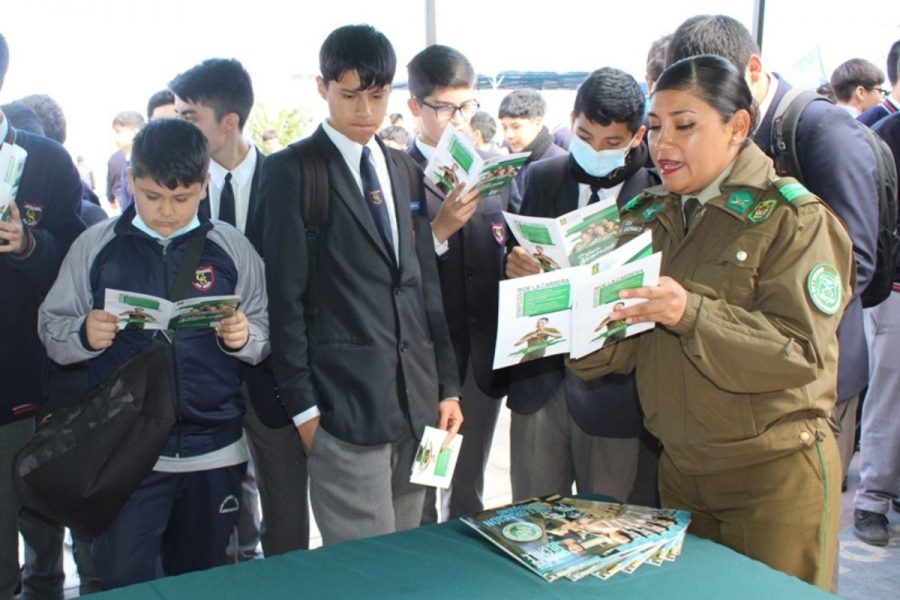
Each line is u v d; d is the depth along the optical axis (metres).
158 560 1.83
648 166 2.17
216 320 1.60
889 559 2.72
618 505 1.44
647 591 1.12
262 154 2.36
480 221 2.36
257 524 2.60
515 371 2.19
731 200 1.38
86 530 1.57
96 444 1.52
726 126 1.34
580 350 1.34
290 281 1.72
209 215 2.19
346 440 1.73
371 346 1.74
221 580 1.17
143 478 1.59
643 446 2.30
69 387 2.05
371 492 1.78
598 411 2.00
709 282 1.39
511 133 3.61
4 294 1.83
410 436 1.87
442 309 1.95
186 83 2.14
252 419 2.16
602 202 1.39
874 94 3.78
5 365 1.85
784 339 1.26
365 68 1.69
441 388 1.94
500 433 4.36
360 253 1.74
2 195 1.58
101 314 1.56
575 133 2.03
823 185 1.80
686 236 1.45
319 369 1.75
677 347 1.45
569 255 1.38
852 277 1.48
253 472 2.55
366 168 1.81
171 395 1.61
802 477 1.38
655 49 2.28
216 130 2.16
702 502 1.51
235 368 1.79
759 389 1.30
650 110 1.39
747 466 1.41
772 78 1.92
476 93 2.46
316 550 1.27
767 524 1.41
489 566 1.20
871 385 2.84
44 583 2.30
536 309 1.26
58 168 1.98
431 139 2.46
